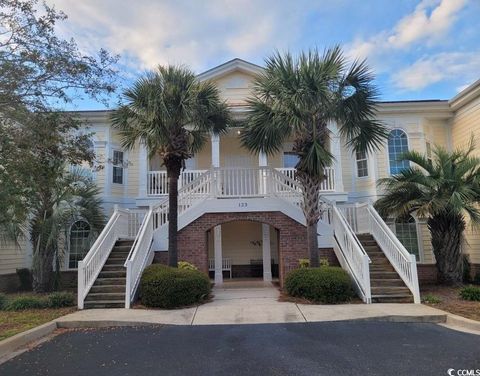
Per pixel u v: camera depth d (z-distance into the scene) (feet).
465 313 25.88
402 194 37.86
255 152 37.42
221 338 21.39
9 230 34.06
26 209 23.91
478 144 46.78
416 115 52.39
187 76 34.65
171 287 30.19
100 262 34.60
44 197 37.24
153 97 32.50
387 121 52.13
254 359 17.54
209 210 41.09
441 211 36.65
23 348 20.33
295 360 17.30
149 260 38.04
